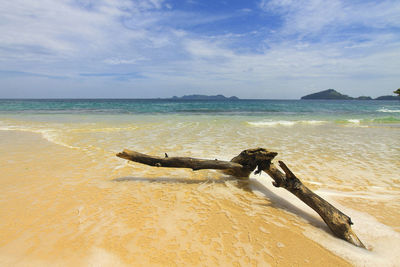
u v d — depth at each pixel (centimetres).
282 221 309
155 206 339
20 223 282
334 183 448
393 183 450
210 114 2297
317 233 284
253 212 331
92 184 417
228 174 482
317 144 824
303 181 458
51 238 254
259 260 232
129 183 429
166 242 254
